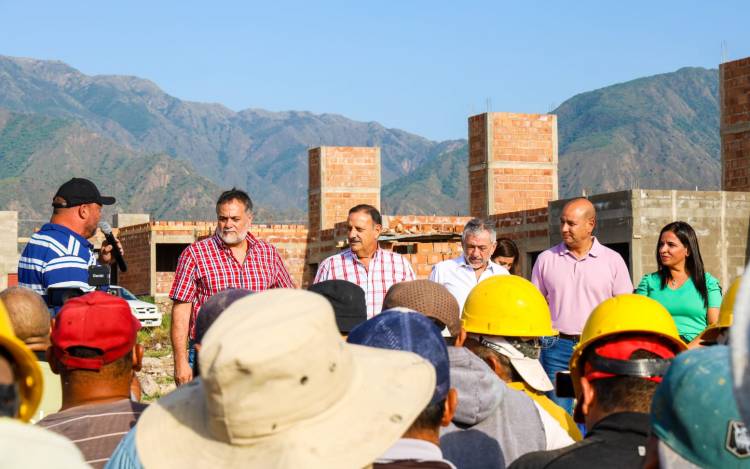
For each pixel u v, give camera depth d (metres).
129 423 3.79
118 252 7.13
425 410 3.19
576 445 3.19
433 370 2.86
